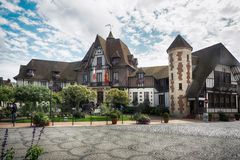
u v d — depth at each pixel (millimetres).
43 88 21875
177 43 27719
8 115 22500
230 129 14484
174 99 27062
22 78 40219
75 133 12375
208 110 26109
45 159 6633
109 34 40750
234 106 29172
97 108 29266
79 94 24562
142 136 11297
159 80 32562
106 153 7461
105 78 34188
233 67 28891
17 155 6992
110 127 15562
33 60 43500
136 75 33406
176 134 12078
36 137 10789
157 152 7617
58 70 43812
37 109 22734
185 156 7066
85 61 38469
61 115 23875
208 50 30141
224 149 8125
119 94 26250
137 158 6828
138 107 31125
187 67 27062
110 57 36562
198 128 15023
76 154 7285
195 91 25578
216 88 26281
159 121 20969
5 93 22547
